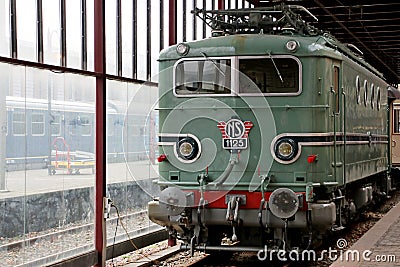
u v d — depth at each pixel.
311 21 23.11
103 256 11.02
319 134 10.65
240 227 10.91
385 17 22.00
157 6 13.71
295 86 10.66
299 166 10.54
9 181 9.43
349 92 12.50
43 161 10.09
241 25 11.71
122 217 12.43
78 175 10.90
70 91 10.64
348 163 12.39
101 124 10.91
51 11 10.28
